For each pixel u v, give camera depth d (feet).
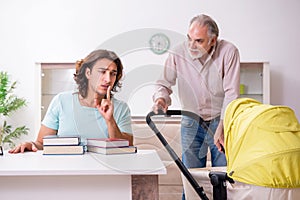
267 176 5.52
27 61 14.48
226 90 9.34
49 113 7.59
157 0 14.44
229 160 6.17
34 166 5.30
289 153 5.49
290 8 14.38
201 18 8.68
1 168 5.13
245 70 12.96
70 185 5.09
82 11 14.49
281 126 5.74
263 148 5.61
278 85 14.39
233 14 14.39
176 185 7.00
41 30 14.51
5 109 12.93
